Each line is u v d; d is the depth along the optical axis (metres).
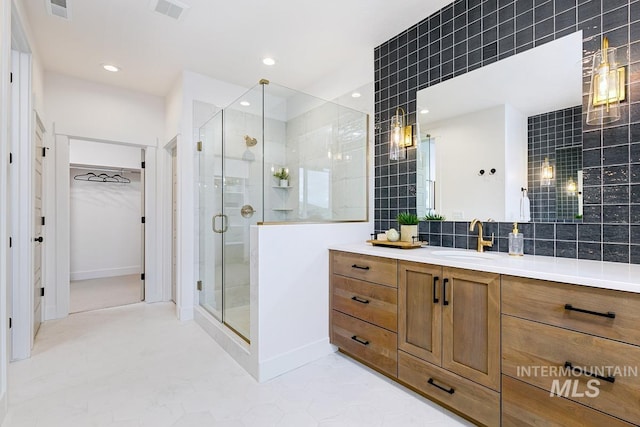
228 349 2.39
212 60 3.02
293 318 2.18
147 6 2.21
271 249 2.07
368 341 2.09
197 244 3.31
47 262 3.15
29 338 2.32
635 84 1.48
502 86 1.95
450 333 1.63
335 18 2.37
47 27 2.45
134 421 1.60
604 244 1.58
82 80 3.40
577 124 1.67
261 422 1.59
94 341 2.62
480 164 2.07
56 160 3.23
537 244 1.82
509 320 1.40
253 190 2.88
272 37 2.62
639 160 1.46
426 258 1.74
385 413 1.67
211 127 3.19
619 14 1.52
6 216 1.57
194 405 1.74
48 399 1.78
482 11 2.05
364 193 2.81
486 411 1.49
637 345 1.06
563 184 1.72
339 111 2.99
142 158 3.89
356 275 2.18
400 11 2.29
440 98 2.28
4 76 1.55
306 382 1.98
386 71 2.67
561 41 1.72
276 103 3.10
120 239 5.38
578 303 1.20
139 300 3.86
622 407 1.09
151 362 2.25
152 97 3.83
